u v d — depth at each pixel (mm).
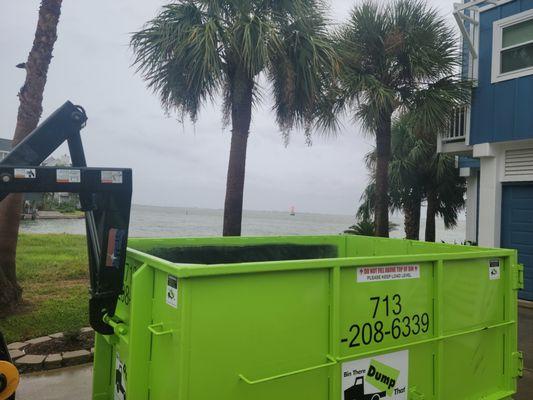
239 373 2076
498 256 3348
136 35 6762
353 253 4449
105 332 2580
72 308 6227
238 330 2078
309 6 7062
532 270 7930
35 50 6156
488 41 8406
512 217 8289
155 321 2246
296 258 4152
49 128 2555
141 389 2258
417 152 13688
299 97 7176
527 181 7973
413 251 3965
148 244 3350
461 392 3045
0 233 6078
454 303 2994
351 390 2461
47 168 2236
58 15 6316
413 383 2758
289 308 2238
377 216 9648
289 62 6762
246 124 7348
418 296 2783
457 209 15359
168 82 6859
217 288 2023
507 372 3381
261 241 3945
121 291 2432
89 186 2311
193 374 1951
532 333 5891
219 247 3709
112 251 2389
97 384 2949
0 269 5941
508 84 8023
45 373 4391
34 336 5203
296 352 2258
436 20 9195
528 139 7730
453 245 3729
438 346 2867
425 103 8727
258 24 6422
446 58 8906
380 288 2596
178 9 6598
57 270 8789
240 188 7383
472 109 8641
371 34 9039
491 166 8438
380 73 9125
